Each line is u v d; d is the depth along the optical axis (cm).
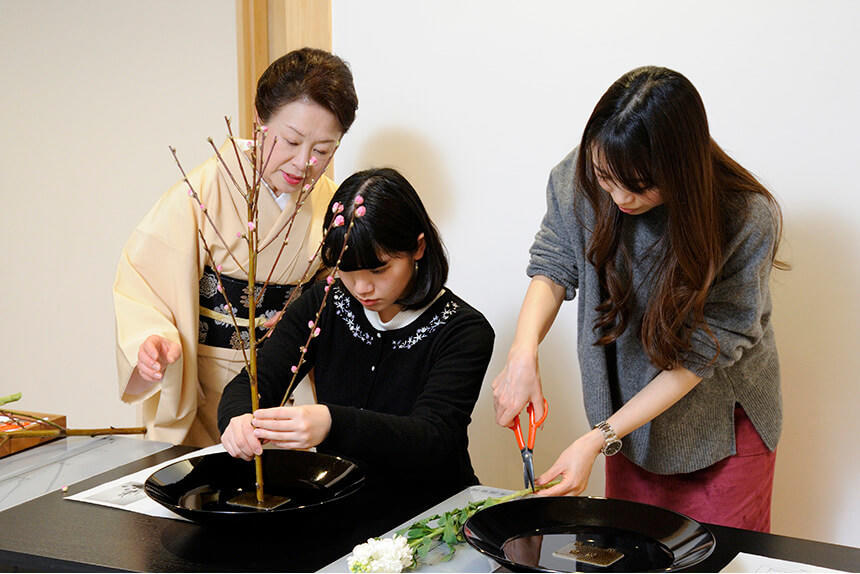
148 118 383
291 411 134
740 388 162
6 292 397
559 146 224
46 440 168
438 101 235
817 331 205
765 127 204
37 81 383
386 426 143
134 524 126
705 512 170
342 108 183
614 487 182
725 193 140
